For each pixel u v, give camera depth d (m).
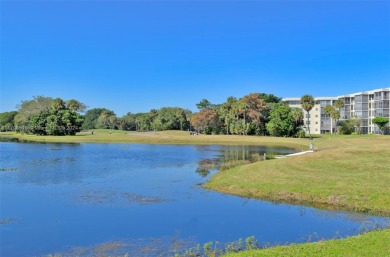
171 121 175.50
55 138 117.75
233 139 106.69
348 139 88.81
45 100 153.38
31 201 25.81
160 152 70.31
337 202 23.84
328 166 33.56
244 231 18.72
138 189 30.41
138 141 105.56
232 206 24.17
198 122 146.88
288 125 117.44
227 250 15.37
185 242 17.05
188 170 42.91
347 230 18.70
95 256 15.37
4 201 25.81
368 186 25.66
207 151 72.31
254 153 66.12
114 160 54.66
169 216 21.75
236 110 135.00
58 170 42.72
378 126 124.94
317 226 19.50
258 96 135.50
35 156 60.84
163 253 15.60
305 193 25.73
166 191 29.44
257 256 12.45
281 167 34.62
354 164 33.31
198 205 24.52
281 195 26.12
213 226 19.64
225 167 44.78
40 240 17.48
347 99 143.75
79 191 29.50
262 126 130.88
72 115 138.50
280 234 18.12
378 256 11.95
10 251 16.14
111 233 18.47
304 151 64.19
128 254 15.52
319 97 150.88
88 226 19.77
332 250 12.79
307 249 13.04
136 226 19.69
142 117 198.25
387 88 125.81
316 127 146.38
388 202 22.75
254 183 29.42
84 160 54.56
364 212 22.03
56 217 21.56
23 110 154.38
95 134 139.12
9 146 86.88
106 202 25.48
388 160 34.47
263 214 22.05
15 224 20.16
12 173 39.94
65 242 17.17
